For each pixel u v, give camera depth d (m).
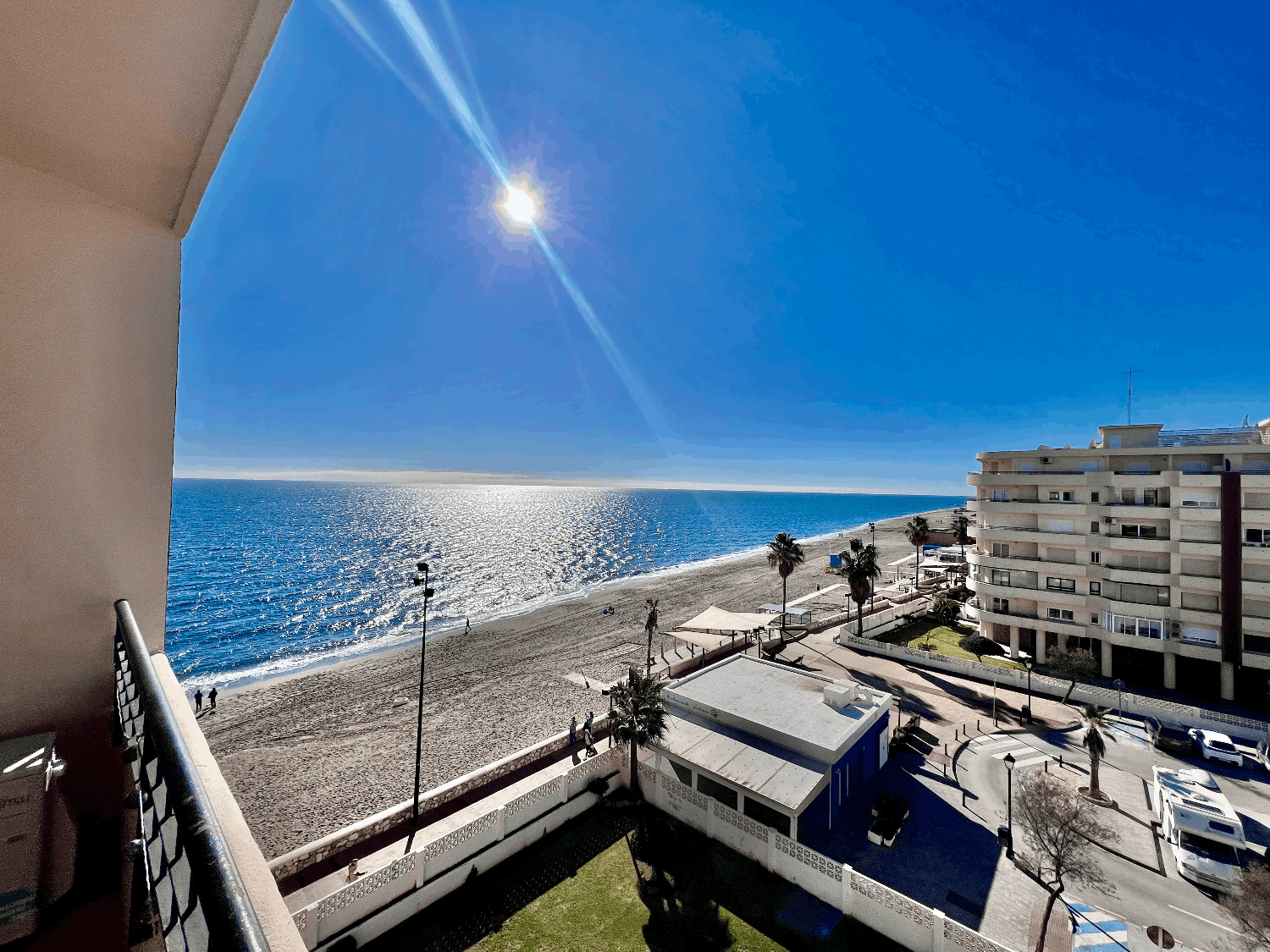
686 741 23.00
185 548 109.44
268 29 2.16
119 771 2.95
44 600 2.91
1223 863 17.75
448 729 31.27
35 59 2.05
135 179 2.86
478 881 17.38
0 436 2.74
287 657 48.47
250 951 0.93
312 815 22.97
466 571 94.88
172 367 3.38
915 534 70.81
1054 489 38.06
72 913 2.25
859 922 15.84
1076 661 34.44
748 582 82.44
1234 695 31.72
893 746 26.98
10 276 2.70
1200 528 32.88
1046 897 17.25
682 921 15.84
